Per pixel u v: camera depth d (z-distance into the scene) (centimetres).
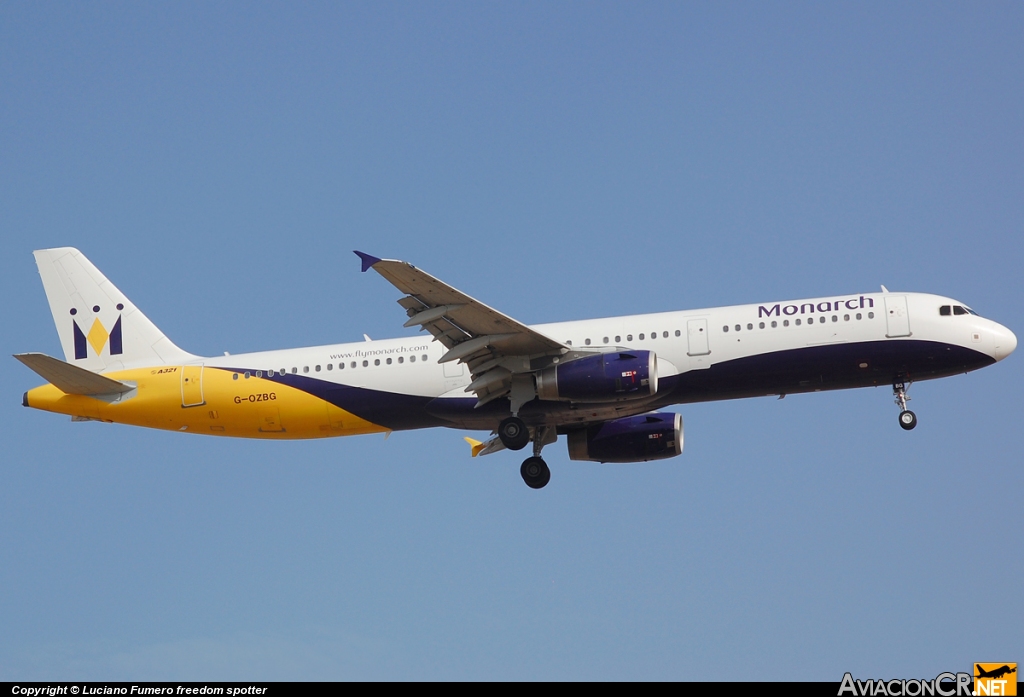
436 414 13950
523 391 13325
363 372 14050
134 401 14425
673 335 13350
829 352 13050
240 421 14362
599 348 13388
